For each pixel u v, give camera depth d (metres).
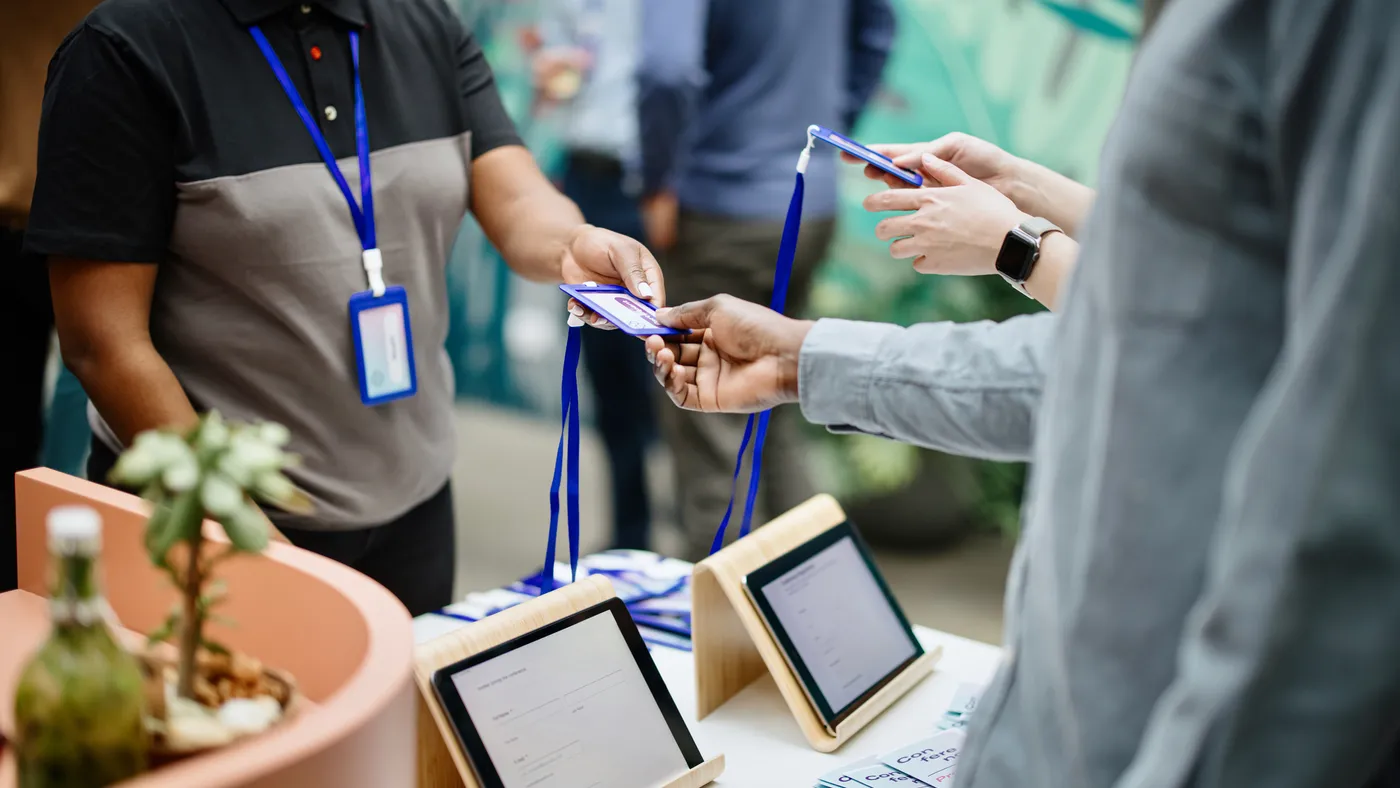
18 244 1.80
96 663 0.70
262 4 1.46
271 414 1.54
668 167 2.78
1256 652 0.67
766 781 1.24
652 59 2.70
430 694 1.08
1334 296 0.66
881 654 1.43
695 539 2.95
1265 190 0.73
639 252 1.55
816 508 1.51
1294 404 0.67
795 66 2.75
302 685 0.96
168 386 1.44
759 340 1.32
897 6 3.29
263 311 1.50
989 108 3.30
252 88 1.46
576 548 1.40
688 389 1.37
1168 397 0.76
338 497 1.58
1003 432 1.20
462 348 4.68
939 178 1.44
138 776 0.72
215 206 1.44
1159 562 0.76
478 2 3.97
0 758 0.82
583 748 1.14
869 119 3.38
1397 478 0.66
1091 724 0.79
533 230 1.69
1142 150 0.75
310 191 1.49
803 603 1.38
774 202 2.81
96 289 1.41
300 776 0.71
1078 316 0.81
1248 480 0.68
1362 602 0.66
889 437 1.29
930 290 3.29
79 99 1.36
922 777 1.21
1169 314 0.75
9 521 1.88
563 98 3.72
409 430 1.64
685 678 1.42
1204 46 0.73
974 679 1.47
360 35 1.55
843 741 1.31
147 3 1.39
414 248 1.61
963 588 3.29
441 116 1.64
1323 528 0.66
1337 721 0.67
